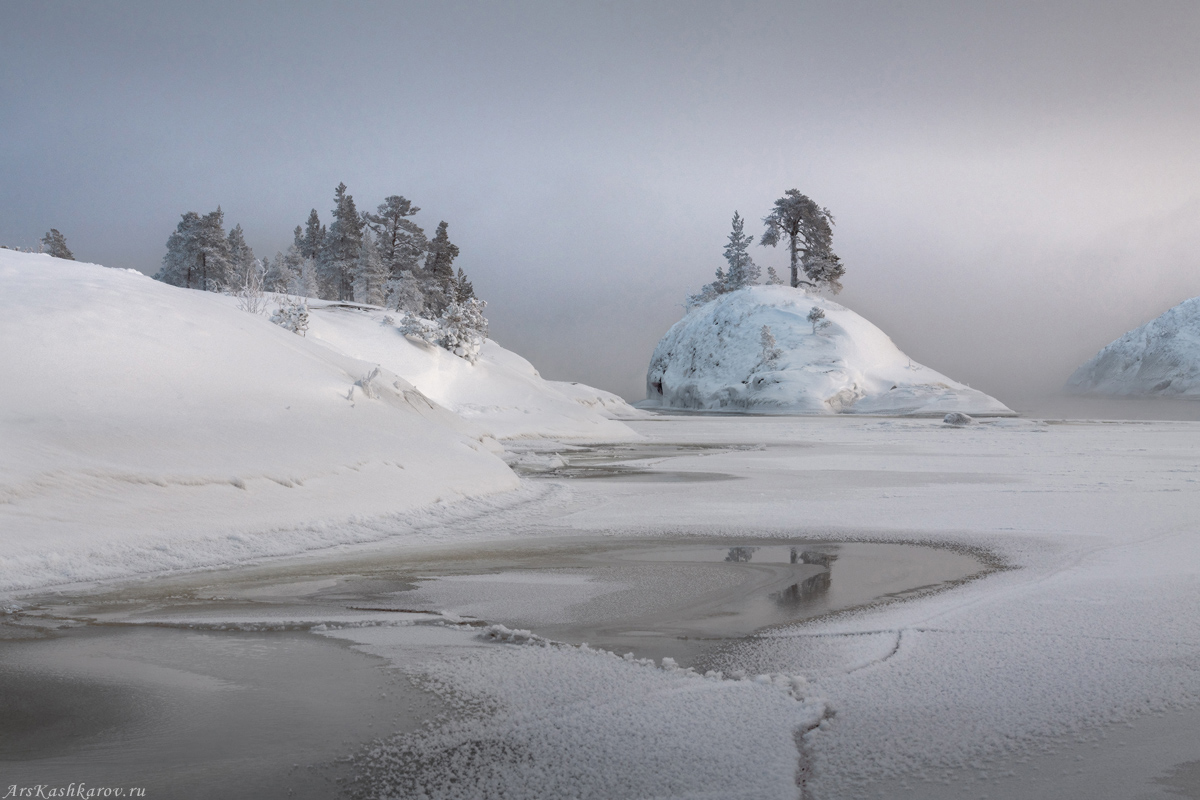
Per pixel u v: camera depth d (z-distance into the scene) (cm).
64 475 1029
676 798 340
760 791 346
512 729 419
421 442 1708
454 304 4994
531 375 6969
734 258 17088
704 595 766
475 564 941
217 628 641
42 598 754
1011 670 510
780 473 2302
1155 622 618
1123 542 1025
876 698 464
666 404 16362
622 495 1750
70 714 447
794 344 13675
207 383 1478
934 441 4169
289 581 840
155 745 402
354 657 555
